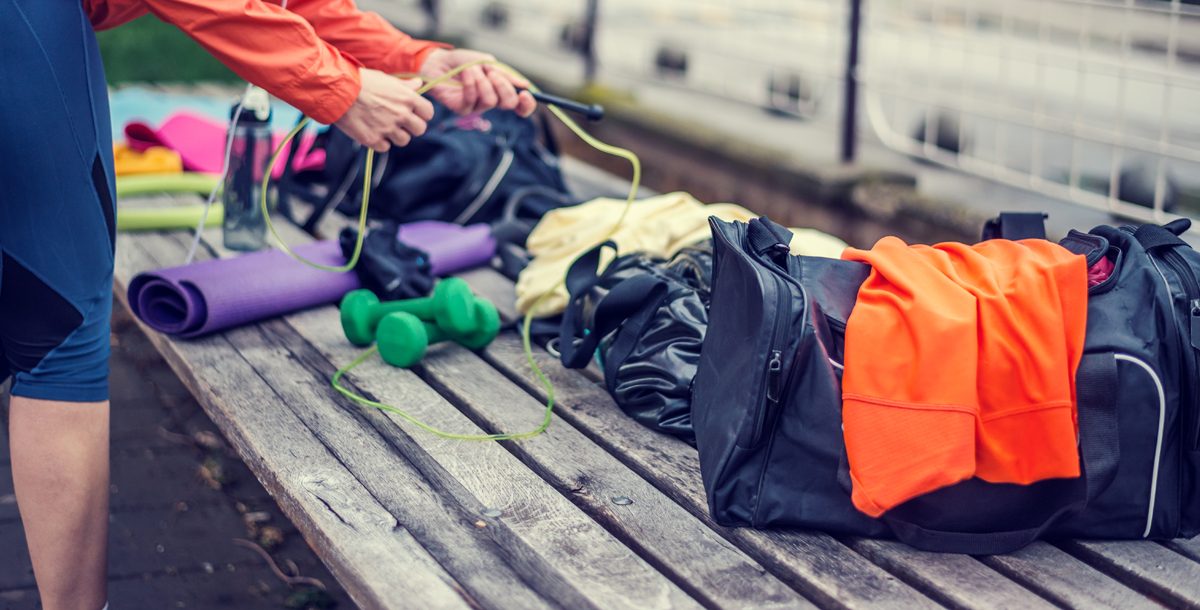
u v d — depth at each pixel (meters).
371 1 7.55
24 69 1.66
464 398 2.14
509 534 1.69
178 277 2.38
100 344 1.82
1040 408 1.60
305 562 2.72
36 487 1.78
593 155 5.59
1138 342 1.66
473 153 3.08
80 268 1.76
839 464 1.68
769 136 4.93
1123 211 3.52
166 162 3.38
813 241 2.57
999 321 1.63
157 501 2.90
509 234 2.98
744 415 1.71
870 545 1.71
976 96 4.73
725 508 1.73
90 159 1.75
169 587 2.57
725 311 1.88
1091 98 4.41
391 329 2.24
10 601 2.41
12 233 1.72
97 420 1.81
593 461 1.92
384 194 3.10
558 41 7.11
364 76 2.00
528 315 2.41
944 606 1.60
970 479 1.65
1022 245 1.79
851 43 4.38
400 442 1.96
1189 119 4.19
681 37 5.75
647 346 2.09
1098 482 1.61
